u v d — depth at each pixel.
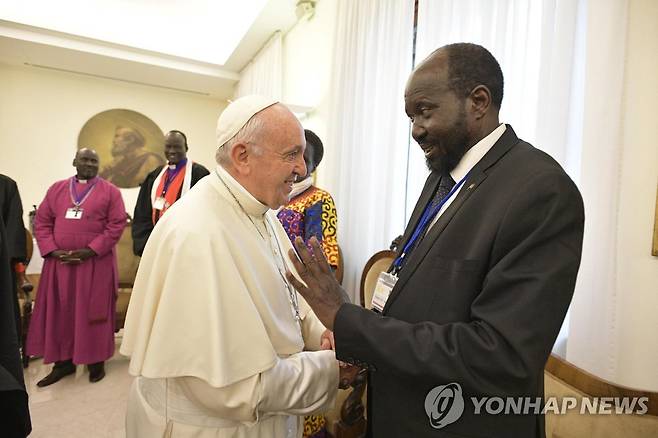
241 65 5.04
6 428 0.95
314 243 0.72
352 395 1.49
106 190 2.75
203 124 6.20
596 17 1.16
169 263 0.83
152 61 4.83
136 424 0.96
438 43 1.84
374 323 0.65
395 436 0.73
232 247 0.88
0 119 4.98
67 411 2.29
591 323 1.16
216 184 0.95
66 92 5.29
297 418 1.08
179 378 0.87
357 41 2.57
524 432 0.67
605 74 1.13
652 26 1.08
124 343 0.90
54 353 2.59
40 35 4.25
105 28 4.55
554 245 0.58
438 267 0.69
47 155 5.21
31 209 5.13
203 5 4.08
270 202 0.94
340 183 2.66
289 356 0.95
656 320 1.07
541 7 1.38
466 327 0.60
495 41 1.54
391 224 2.18
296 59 3.79
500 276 0.58
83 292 2.59
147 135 5.77
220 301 0.81
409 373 0.61
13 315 1.00
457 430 0.67
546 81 1.31
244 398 0.79
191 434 0.86
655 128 1.07
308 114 3.51
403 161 2.18
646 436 0.85
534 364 0.55
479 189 0.69
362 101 2.48
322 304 0.72
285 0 3.40
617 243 1.13
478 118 0.72
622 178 1.12
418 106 0.73
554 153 1.27
